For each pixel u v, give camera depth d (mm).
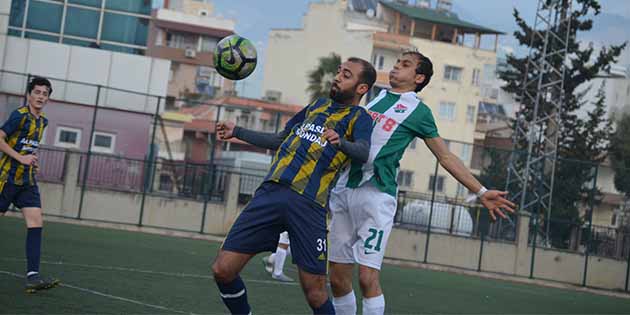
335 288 9039
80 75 41438
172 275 15523
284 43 96625
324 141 7891
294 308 13102
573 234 34938
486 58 90688
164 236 29000
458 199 33781
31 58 40781
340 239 8922
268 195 7820
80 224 29875
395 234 33125
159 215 31797
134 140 41938
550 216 36875
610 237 34812
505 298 21609
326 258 7934
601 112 71812
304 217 7762
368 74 8102
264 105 84438
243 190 32625
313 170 7832
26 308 9734
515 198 36844
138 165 32094
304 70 94438
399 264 32531
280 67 96625
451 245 33469
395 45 88000
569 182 35781
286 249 17156
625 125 76812
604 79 78688
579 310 21141
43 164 31594
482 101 92875
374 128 8844
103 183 31875
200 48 91438
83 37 43969
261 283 16219
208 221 32156
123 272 14930
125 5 44156
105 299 11242
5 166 10969
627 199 35281
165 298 12148
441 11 96250
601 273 34344
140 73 42062
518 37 70188
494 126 92812
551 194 35812
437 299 18281
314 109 8141
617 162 71812
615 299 28469
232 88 92125
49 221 28500
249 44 8516
